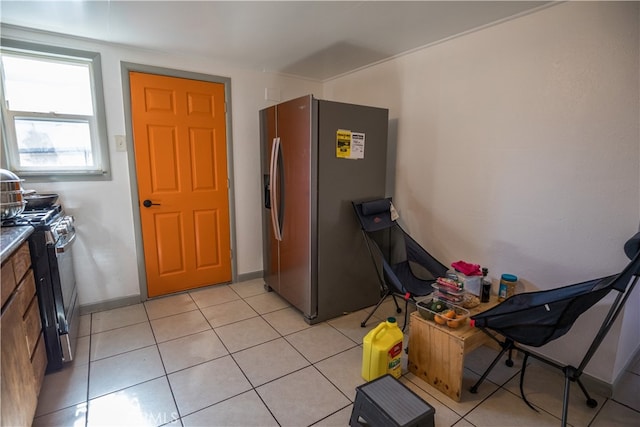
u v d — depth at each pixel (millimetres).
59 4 1877
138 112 2668
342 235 2566
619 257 1696
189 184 2986
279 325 2520
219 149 3092
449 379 1753
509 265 2166
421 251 2492
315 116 2277
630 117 1604
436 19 2078
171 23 2148
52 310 1857
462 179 2395
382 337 1860
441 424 1573
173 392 1775
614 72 1634
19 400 1289
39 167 2414
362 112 2502
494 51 2125
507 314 1579
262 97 3264
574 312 1465
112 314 2654
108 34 2322
